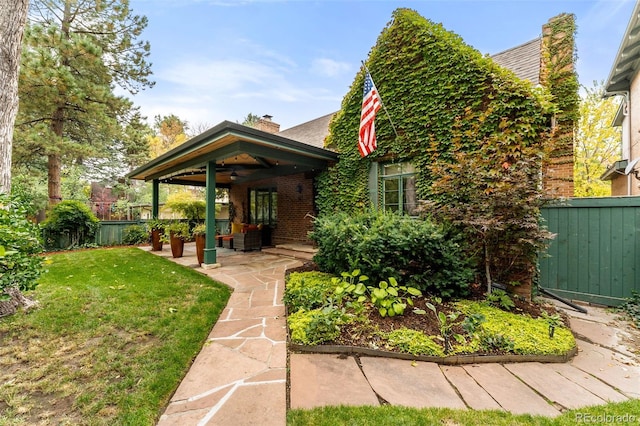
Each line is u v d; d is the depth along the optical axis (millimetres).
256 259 7723
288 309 3836
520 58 6754
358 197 7344
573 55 5098
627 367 2699
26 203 3871
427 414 1993
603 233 4598
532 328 3242
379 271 4090
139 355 2723
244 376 2430
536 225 3771
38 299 4129
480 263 4805
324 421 1914
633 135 7965
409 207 6547
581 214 4770
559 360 2779
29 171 12719
